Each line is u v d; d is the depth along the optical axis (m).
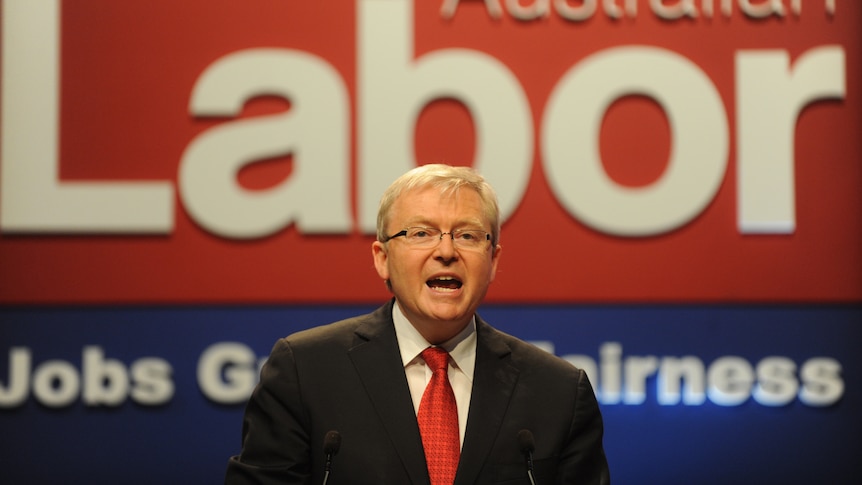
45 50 7.25
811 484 7.09
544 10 7.34
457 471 3.28
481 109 7.24
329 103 7.26
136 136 7.25
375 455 3.30
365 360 3.51
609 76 7.27
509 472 3.33
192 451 7.14
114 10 7.32
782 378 7.14
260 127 7.25
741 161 7.21
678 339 7.19
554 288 7.22
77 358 7.16
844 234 7.20
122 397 7.14
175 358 7.19
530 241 7.24
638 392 7.15
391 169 7.23
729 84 7.29
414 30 7.34
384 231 3.54
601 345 7.20
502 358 3.60
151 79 7.29
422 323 3.47
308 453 3.40
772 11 7.29
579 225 7.25
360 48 7.30
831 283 7.19
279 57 7.29
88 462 7.11
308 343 3.58
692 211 7.20
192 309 7.21
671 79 7.25
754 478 7.10
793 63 7.28
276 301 7.23
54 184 7.19
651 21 7.34
